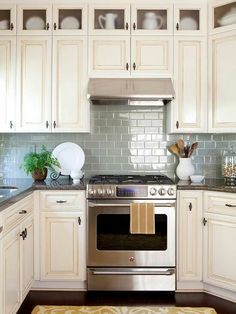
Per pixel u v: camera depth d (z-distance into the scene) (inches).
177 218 116.2
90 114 131.0
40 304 108.3
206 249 115.5
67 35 124.6
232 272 109.2
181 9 124.8
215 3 122.3
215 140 137.3
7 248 84.6
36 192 115.8
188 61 124.8
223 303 110.1
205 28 124.0
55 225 116.3
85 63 124.8
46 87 124.9
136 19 125.0
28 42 124.7
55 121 125.1
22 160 137.5
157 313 102.2
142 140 138.4
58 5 124.8
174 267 116.0
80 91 125.2
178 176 132.0
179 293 117.6
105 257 115.6
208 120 124.0
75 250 116.6
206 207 115.0
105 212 114.9
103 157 138.3
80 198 116.6
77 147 133.2
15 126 125.0
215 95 122.2
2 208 79.5
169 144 138.1
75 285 119.6
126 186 114.3
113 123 138.1
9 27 124.6
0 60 124.6
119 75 124.9
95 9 125.2
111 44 124.9
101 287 116.3
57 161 127.9
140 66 124.9
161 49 124.9
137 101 128.3
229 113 119.4
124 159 138.3
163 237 115.4
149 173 138.3
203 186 115.0
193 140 137.8
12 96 124.7
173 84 124.7
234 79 118.3
